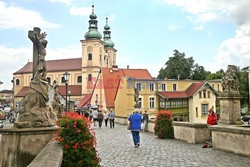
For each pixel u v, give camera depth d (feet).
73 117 22.58
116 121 131.95
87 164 21.90
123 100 178.19
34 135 26.81
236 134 35.40
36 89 28.99
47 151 20.02
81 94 285.64
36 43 30.48
